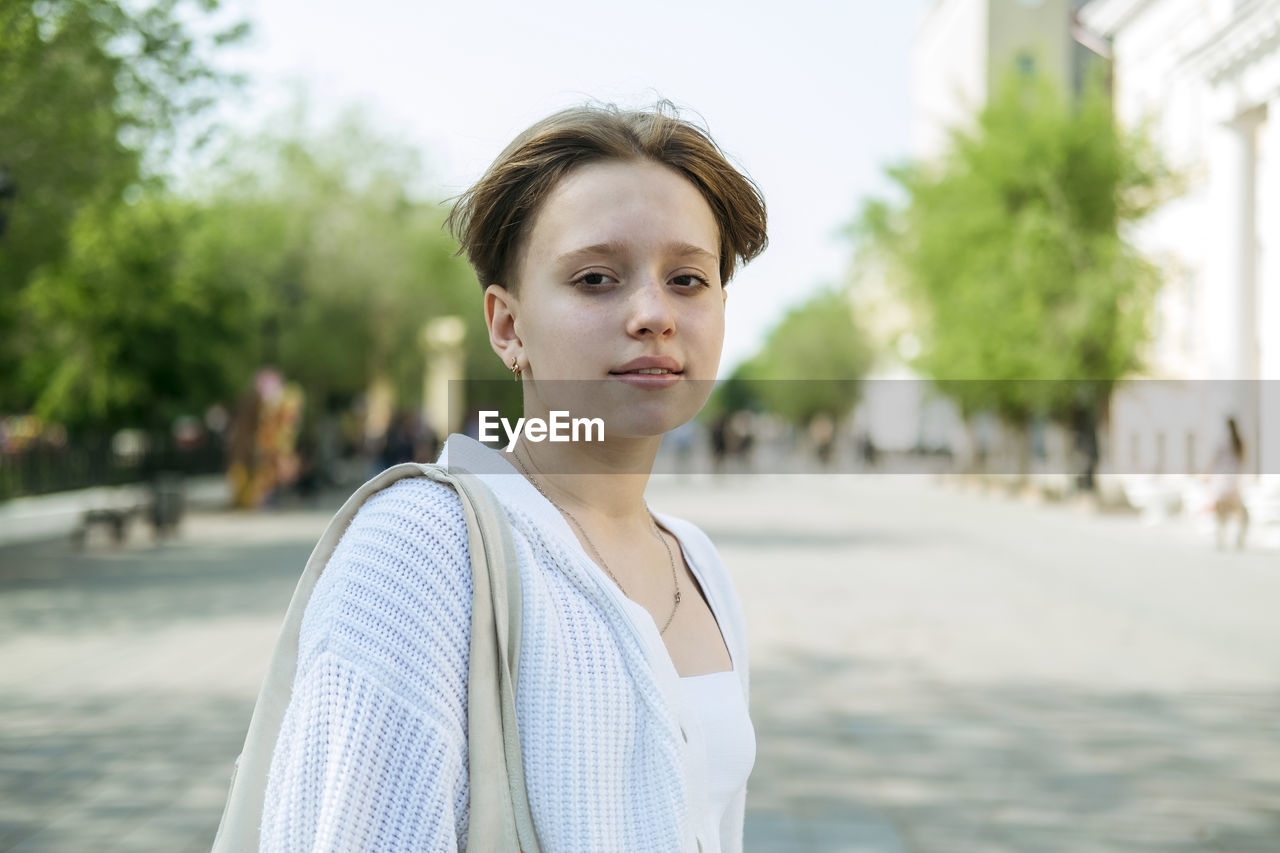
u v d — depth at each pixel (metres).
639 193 1.13
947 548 18.28
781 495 34.88
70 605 12.09
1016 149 26.95
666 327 1.11
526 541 1.08
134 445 33.06
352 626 0.96
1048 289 26.42
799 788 5.68
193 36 13.84
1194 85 28.22
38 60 13.20
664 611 1.26
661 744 1.05
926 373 31.59
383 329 36.06
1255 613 11.55
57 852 4.72
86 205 15.97
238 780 1.02
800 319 75.38
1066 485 28.48
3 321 19.64
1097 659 9.09
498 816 0.97
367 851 0.91
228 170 31.36
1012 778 5.85
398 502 1.04
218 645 9.62
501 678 1.01
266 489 27.52
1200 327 27.72
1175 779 5.84
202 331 26.16
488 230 1.19
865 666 8.80
